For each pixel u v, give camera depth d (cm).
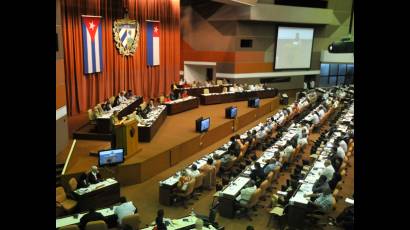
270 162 1107
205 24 2702
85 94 1695
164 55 2338
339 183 978
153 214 971
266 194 1099
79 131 1372
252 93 2361
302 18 2761
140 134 1355
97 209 848
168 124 1652
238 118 1859
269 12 2580
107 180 999
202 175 1069
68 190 939
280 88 2988
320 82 3180
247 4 2384
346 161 1205
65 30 1538
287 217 892
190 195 1071
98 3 1728
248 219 949
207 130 1545
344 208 1009
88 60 1677
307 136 1552
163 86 2366
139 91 2136
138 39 2064
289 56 2930
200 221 751
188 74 2855
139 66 2114
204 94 2167
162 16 2264
